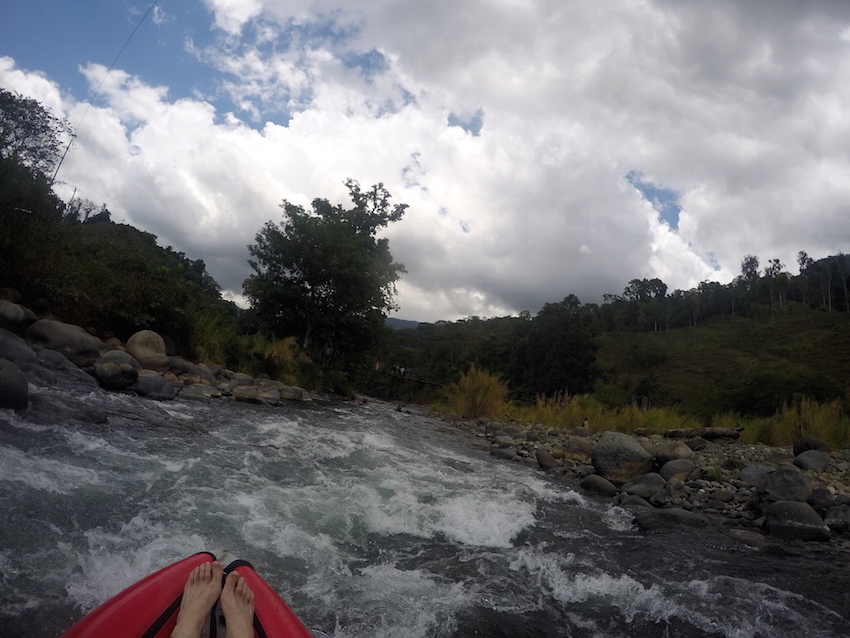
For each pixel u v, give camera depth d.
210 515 4.25
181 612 2.51
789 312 108.75
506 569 4.36
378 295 22.47
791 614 3.96
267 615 2.65
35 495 3.82
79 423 5.77
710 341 98.06
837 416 13.89
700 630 3.62
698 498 7.68
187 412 8.34
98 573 3.09
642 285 138.12
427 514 5.47
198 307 15.30
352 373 23.75
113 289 11.71
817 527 6.11
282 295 20.64
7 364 5.43
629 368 72.31
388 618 3.30
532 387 50.47
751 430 14.38
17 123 9.76
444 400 22.34
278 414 10.62
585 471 9.52
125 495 4.23
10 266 9.45
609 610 3.81
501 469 9.24
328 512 4.96
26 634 2.45
